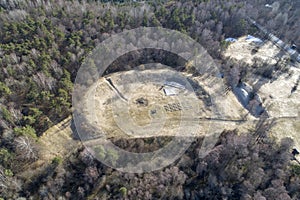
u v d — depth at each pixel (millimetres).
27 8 89688
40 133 58188
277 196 51344
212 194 54125
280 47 96438
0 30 78938
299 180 53875
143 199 50938
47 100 61969
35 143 53969
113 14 89625
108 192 51750
